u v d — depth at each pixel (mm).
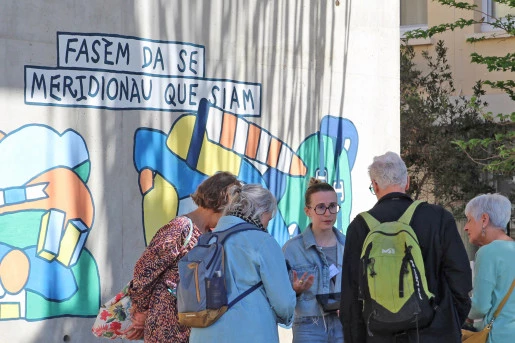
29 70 7145
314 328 6746
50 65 7289
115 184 7691
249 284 5301
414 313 5305
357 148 10117
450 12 14766
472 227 6320
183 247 6043
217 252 5352
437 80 14797
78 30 7492
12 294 6938
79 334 7363
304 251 6906
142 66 7949
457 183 13977
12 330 6922
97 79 7598
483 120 13953
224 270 5332
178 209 8188
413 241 5398
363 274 5457
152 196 7977
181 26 8297
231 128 8734
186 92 8312
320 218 6871
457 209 14016
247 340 5219
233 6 8797
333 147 9844
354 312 5645
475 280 6160
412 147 14359
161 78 8109
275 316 5383
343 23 10000
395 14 10617
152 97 8023
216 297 5223
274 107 9195
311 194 6938
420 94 14680
